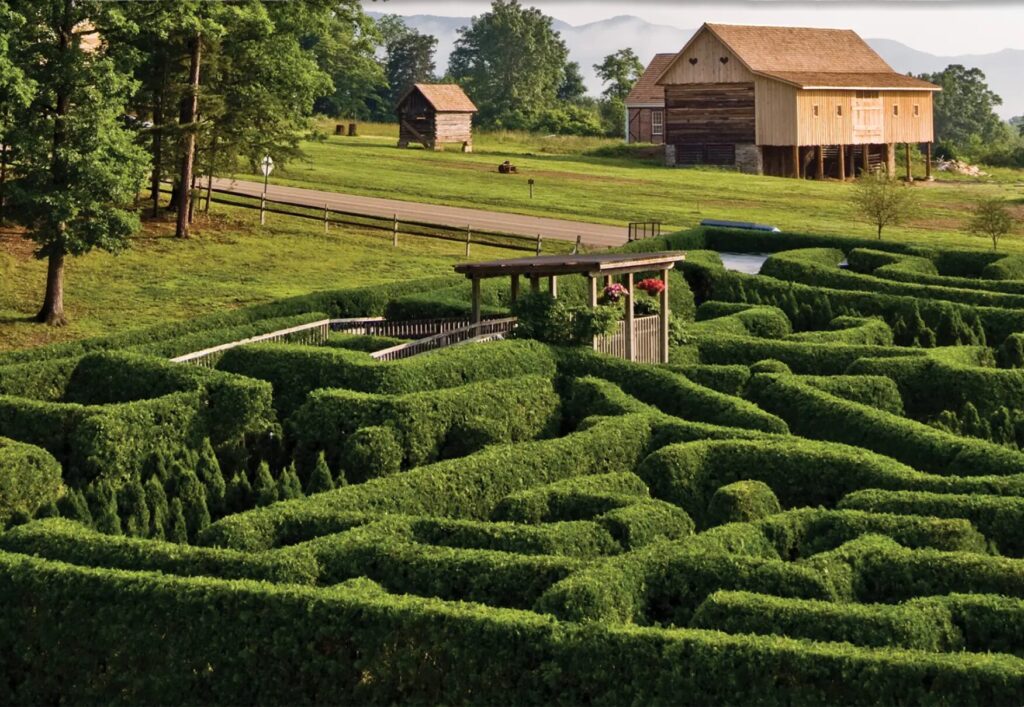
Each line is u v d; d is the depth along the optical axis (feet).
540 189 252.01
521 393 104.37
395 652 60.13
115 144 142.92
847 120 293.02
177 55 183.01
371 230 203.62
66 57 139.95
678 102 298.76
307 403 98.89
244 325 128.06
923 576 68.33
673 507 79.15
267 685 61.98
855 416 100.63
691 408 104.88
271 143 196.75
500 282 147.02
